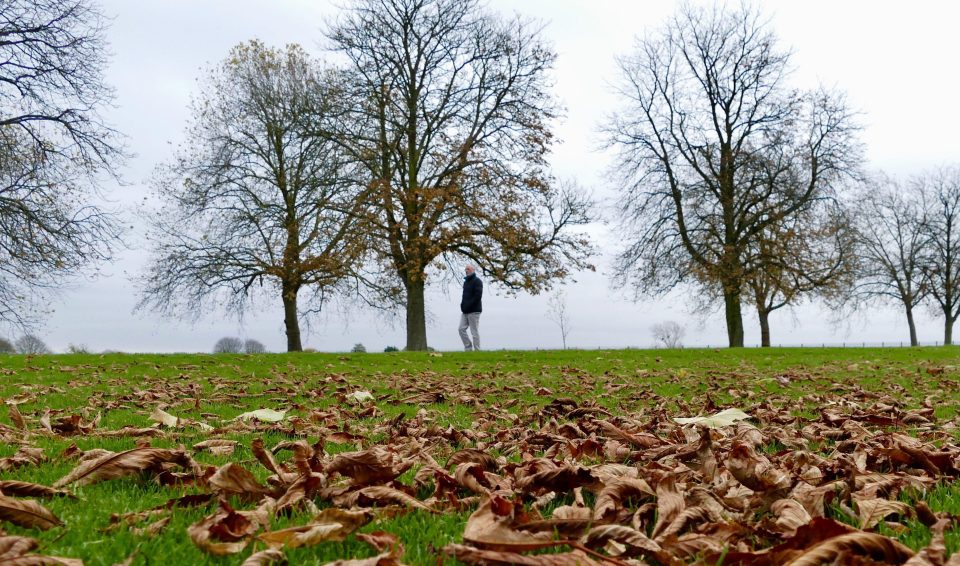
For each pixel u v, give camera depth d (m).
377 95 23.31
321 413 5.71
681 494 2.26
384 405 6.92
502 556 1.62
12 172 20.17
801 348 18.84
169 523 2.12
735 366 13.03
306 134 22.84
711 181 28.66
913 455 3.09
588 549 1.73
